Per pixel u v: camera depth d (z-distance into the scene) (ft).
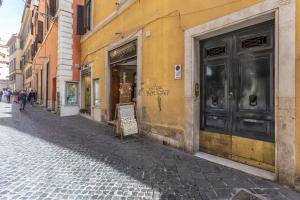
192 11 17.72
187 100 18.04
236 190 11.21
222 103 16.37
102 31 34.78
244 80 14.85
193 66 17.71
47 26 61.62
